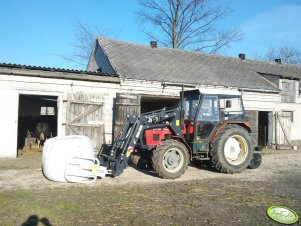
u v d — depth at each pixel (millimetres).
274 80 18906
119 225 5371
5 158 12062
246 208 6379
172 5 31922
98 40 18000
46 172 8484
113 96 14000
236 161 9938
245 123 10344
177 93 15445
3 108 12164
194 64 18516
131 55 17219
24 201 6512
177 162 8984
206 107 9867
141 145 9180
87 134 13406
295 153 15633
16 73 12242
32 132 16891
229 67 19719
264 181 8789
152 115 9281
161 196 7094
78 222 5449
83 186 7898
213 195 7254
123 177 9016
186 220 5652
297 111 19344
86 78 13398
